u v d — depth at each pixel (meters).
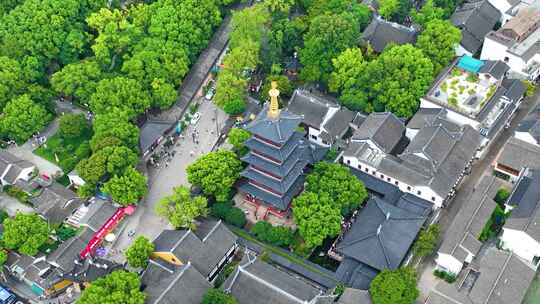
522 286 140.00
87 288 136.50
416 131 173.38
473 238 147.38
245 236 157.12
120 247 157.62
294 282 139.00
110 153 164.25
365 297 136.00
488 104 175.88
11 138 183.25
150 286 141.12
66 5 199.62
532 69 190.25
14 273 152.00
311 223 148.00
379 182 165.00
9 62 185.12
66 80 183.88
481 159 173.50
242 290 137.38
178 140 183.25
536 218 147.88
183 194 154.75
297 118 153.00
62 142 183.62
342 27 186.88
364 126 174.12
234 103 182.25
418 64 180.88
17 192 169.00
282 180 154.88
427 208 157.38
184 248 145.62
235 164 162.25
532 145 166.25
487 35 194.88
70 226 161.75
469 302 135.75
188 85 195.38
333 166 157.25
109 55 194.88
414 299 135.88
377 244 145.75
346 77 183.88
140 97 181.62
